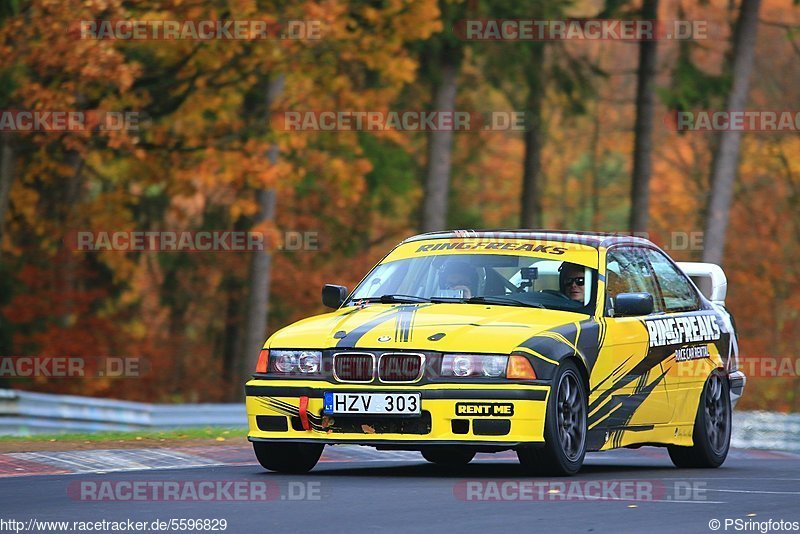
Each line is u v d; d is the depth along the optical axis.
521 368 27.02
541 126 98.75
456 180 118.06
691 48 89.94
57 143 71.44
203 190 98.19
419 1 70.81
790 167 124.56
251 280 89.56
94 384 95.50
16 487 25.75
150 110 71.31
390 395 27.12
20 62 62.59
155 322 113.06
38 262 95.31
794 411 128.38
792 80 126.31
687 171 127.75
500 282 30.53
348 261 113.31
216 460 32.69
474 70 102.94
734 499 24.09
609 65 125.19
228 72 70.06
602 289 30.38
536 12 85.81
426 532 19.56
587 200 139.25
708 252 91.38
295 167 81.62
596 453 41.09
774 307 129.25
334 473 29.50
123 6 64.12
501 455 38.34
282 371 28.34
